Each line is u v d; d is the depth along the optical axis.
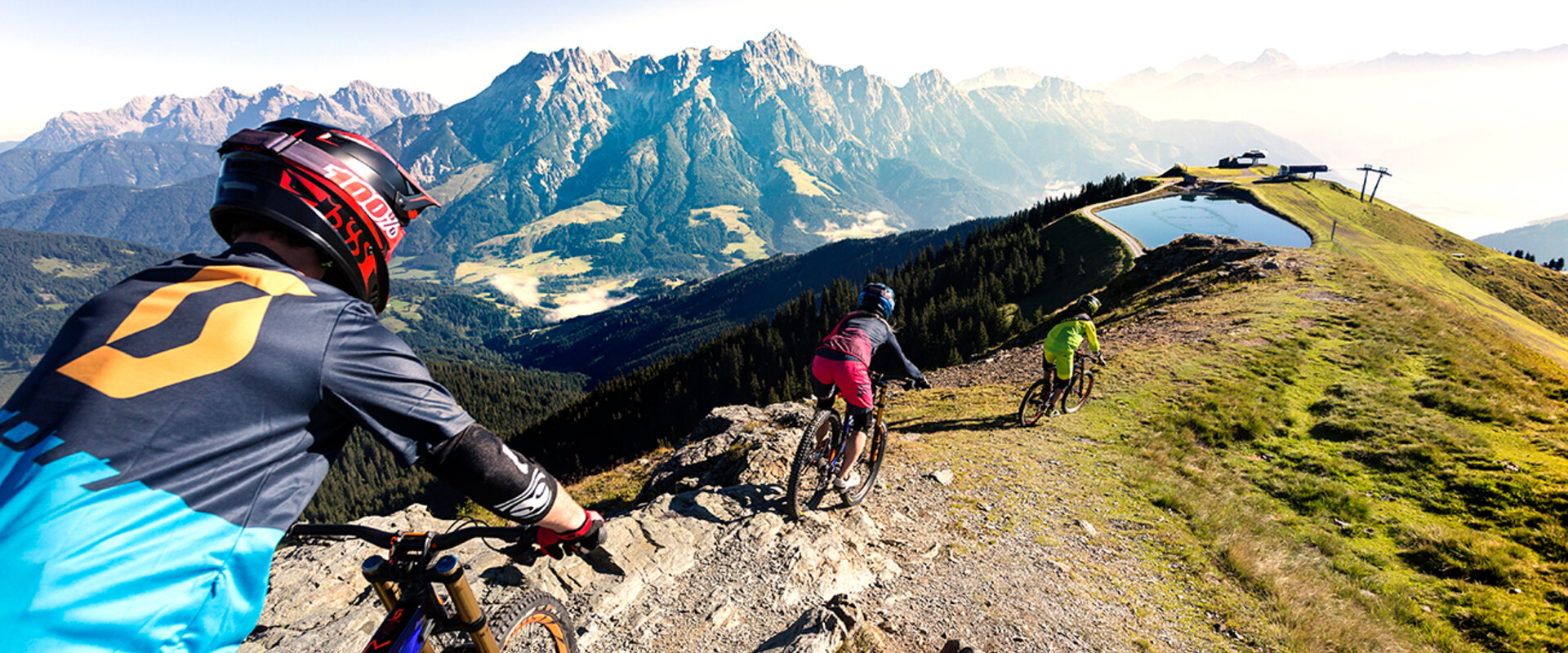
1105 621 5.74
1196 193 140.88
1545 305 89.81
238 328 1.23
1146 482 9.33
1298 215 113.00
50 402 1.07
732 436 10.32
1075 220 110.38
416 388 1.48
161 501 1.08
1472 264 100.75
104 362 1.11
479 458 1.54
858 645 4.54
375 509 115.50
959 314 93.44
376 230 1.66
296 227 1.46
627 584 5.00
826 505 6.93
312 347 1.31
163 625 1.07
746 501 6.52
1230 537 7.82
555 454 108.81
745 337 126.19
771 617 4.88
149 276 1.32
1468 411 12.62
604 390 121.62
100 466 1.02
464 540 2.00
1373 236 109.00
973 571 6.27
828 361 5.97
